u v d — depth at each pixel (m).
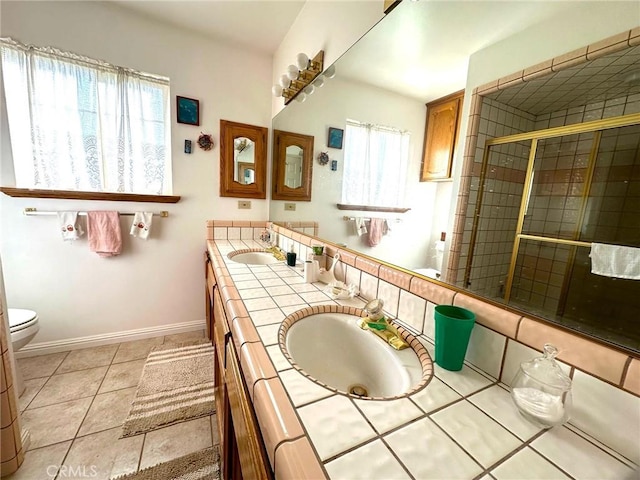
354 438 0.41
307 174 1.61
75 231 1.71
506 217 0.60
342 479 0.34
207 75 1.95
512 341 0.54
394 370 0.66
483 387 0.54
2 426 1.01
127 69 1.74
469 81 0.68
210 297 1.76
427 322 0.74
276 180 2.12
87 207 1.77
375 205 1.05
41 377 1.58
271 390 0.49
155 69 1.79
